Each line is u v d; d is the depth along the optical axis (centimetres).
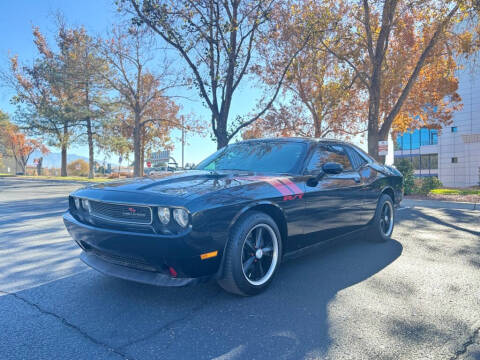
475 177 3184
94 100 2970
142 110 2806
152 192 263
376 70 1359
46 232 575
